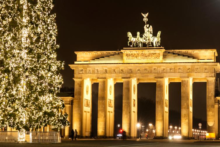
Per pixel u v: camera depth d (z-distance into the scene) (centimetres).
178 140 15288
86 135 17862
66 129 17500
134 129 17800
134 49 17188
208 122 16550
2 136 8656
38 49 8081
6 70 7612
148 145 9388
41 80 8112
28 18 7888
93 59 17588
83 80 17562
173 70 16912
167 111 17688
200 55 16938
